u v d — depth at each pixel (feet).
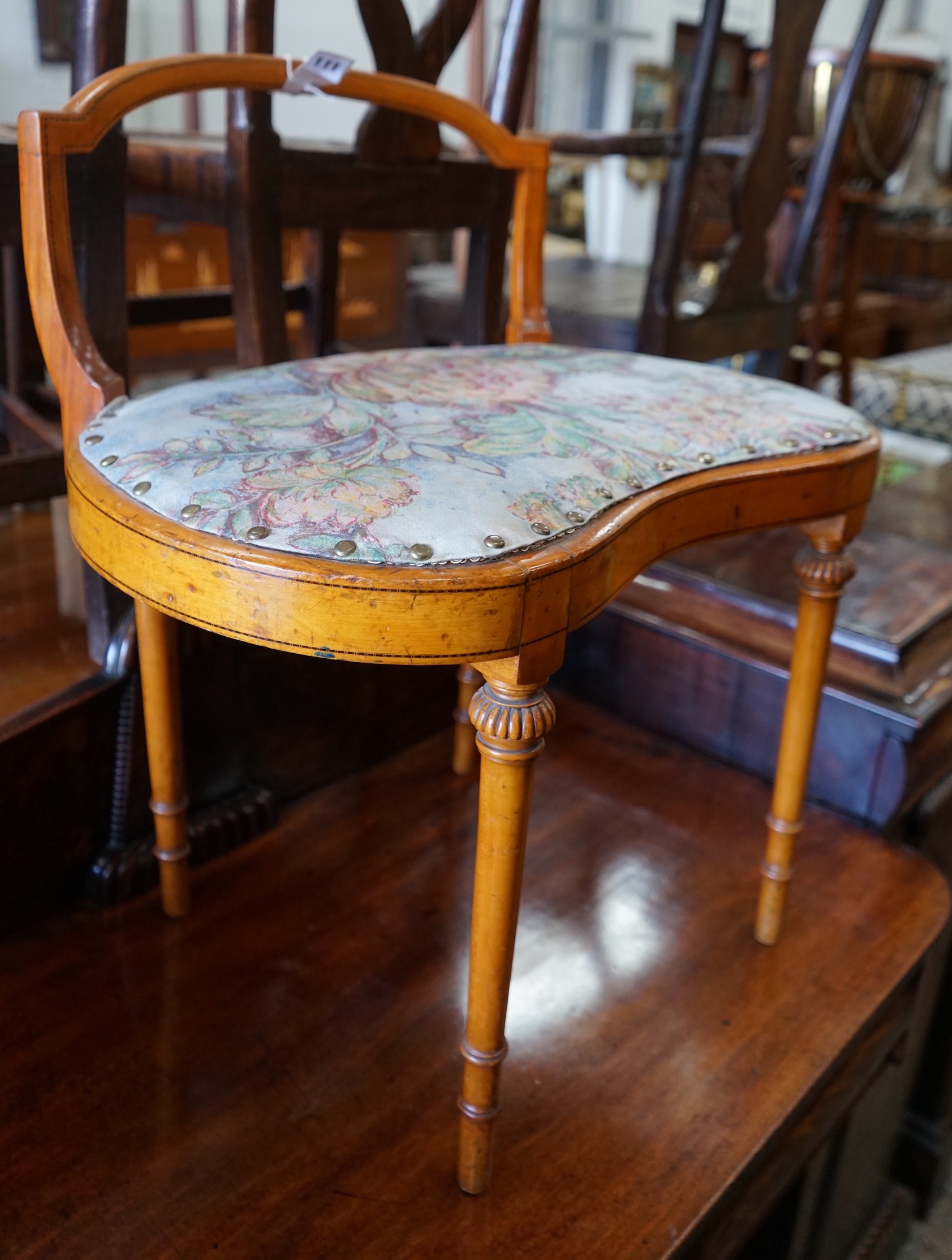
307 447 1.77
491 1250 1.96
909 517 4.83
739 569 3.76
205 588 1.56
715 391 2.41
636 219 14.98
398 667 3.54
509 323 3.16
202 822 3.00
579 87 14.44
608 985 2.66
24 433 3.61
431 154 3.15
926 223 10.95
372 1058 2.39
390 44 2.94
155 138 3.57
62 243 2.12
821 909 2.99
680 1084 2.37
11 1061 2.32
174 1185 2.06
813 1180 2.77
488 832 1.71
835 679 3.27
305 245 4.48
